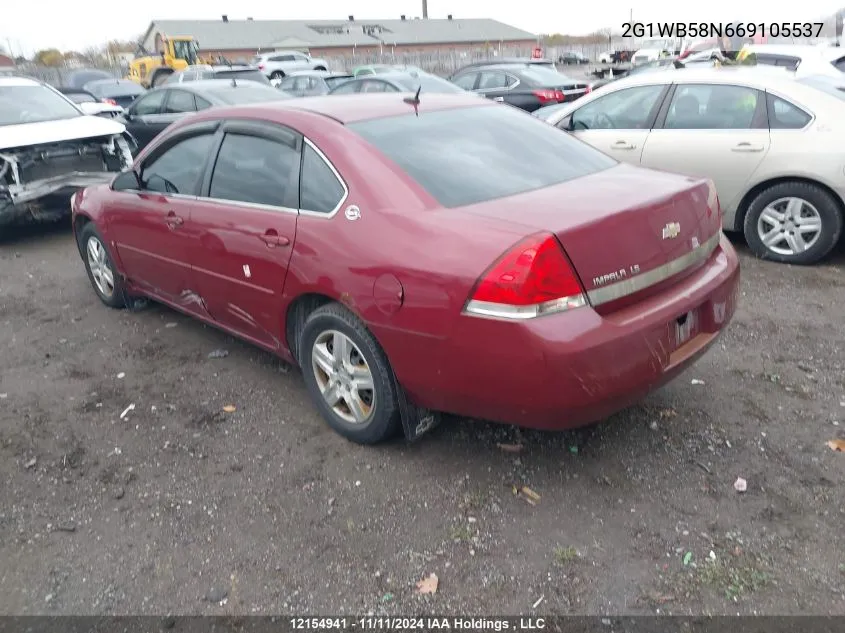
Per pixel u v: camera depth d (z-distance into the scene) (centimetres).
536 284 279
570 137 429
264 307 396
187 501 337
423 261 305
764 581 273
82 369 484
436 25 7962
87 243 586
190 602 278
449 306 296
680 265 328
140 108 1195
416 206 326
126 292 564
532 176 362
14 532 321
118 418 416
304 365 385
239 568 294
